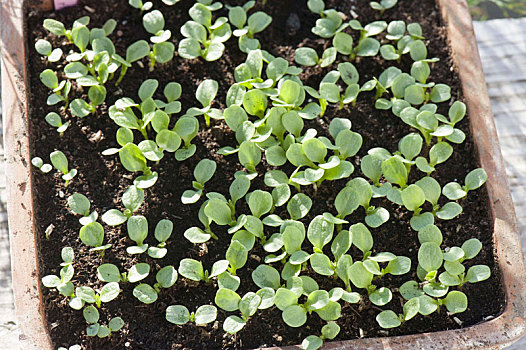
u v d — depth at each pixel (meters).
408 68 1.08
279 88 1.03
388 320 0.96
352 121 1.05
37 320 0.96
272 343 0.96
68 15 1.09
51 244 1.00
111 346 0.96
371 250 1.00
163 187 1.02
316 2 1.09
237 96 1.03
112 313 0.97
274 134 1.03
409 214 1.01
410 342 0.95
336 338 0.97
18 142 1.01
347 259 0.97
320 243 0.98
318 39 1.10
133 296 0.98
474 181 1.01
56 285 0.97
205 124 1.05
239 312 0.98
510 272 0.98
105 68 1.04
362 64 1.08
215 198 0.99
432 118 1.02
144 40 1.08
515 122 1.11
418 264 1.00
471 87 1.05
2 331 1.03
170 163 1.03
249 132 1.01
